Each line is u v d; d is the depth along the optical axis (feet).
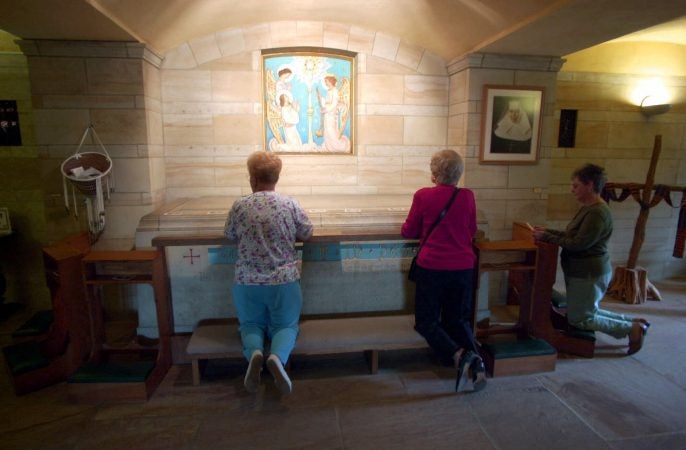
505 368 8.54
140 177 10.89
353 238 8.76
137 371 7.83
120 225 11.00
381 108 12.89
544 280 9.33
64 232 11.05
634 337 9.36
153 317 9.38
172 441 6.72
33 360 8.07
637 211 15.07
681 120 14.69
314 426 7.08
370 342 8.37
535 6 8.62
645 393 8.02
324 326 8.80
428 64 12.89
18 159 12.17
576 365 9.06
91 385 7.62
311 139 12.92
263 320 7.73
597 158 14.46
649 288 13.29
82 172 10.14
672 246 15.58
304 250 9.40
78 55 10.27
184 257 9.14
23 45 10.03
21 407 7.58
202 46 11.87
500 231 12.73
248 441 6.72
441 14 10.41
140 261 8.30
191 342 8.14
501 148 12.30
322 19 11.88
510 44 10.72
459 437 6.82
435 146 13.30
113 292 11.43
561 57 12.13
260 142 12.55
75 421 7.18
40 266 12.73
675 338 10.44
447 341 7.86
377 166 13.15
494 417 7.31
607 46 13.92
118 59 10.39
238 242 7.64
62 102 10.44
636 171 14.76
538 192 12.72
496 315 10.78
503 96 12.03
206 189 12.51
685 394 7.99
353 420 7.24
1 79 11.78
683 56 14.28
